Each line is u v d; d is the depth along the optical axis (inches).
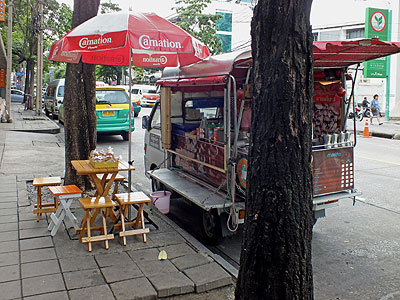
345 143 219.6
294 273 102.7
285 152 101.4
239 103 213.9
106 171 199.3
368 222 255.6
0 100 902.4
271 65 102.3
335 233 237.5
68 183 270.8
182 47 197.8
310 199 105.2
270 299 103.7
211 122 248.2
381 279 181.5
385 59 911.7
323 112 232.1
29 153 439.2
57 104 772.0
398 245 219.5
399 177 369.7
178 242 197.9
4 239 195.5
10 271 163.6
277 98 101.3
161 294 151.2
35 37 1063.6
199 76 226.5
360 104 987.9
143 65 262.2
